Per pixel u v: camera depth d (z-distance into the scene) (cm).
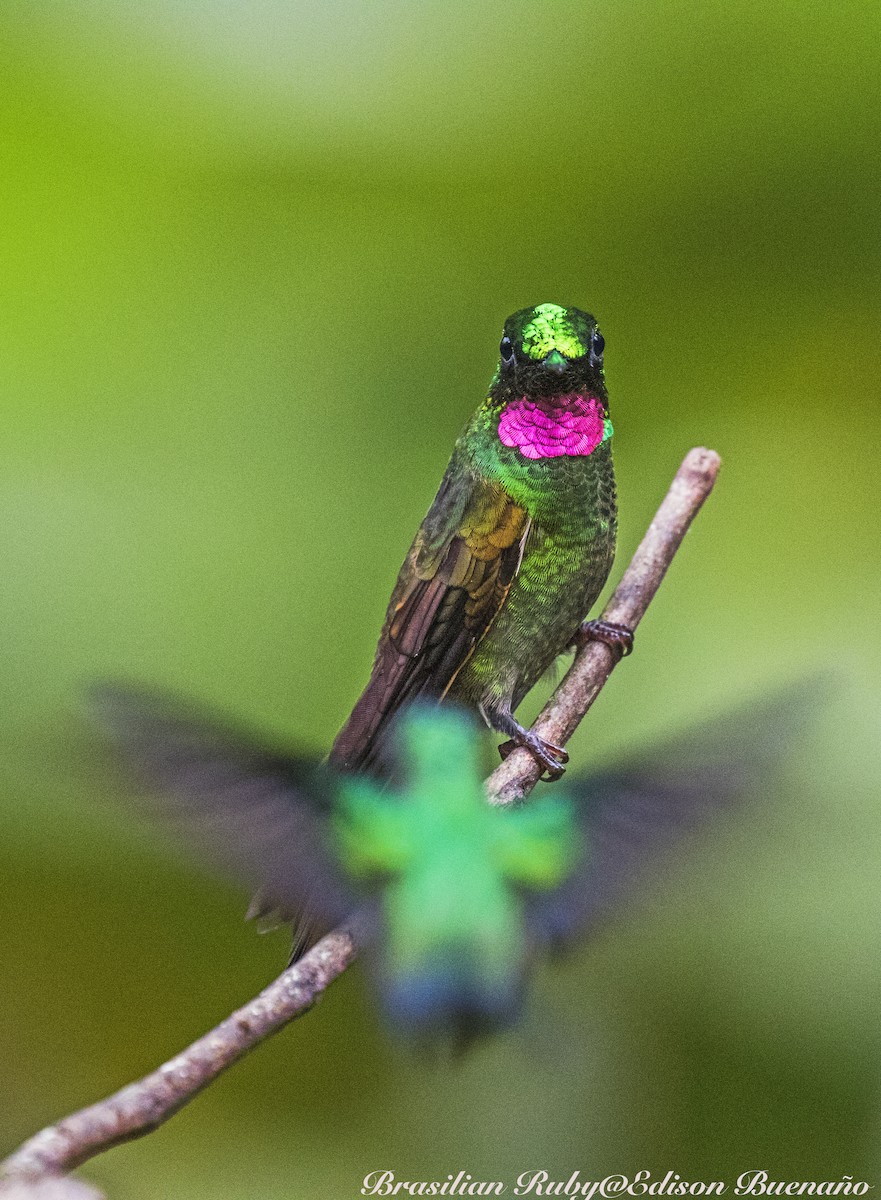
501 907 160
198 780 160
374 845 160
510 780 166
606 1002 170
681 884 160
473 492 168
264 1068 171
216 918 171
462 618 168
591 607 169
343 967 160
